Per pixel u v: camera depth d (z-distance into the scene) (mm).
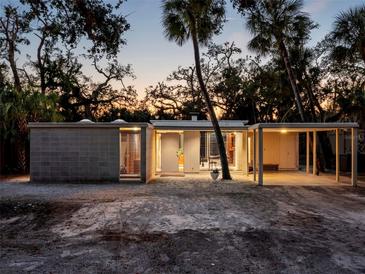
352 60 16562
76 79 27766
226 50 29859
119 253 5203
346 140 22672
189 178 15766
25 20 21000
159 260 4914
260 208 8648
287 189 12102
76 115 29469
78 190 11602
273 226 6840
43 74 25078
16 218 7480
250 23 16938
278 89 23656
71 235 6176
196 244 5652
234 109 30891
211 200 9766
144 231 6430
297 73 20406
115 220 7285
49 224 6965
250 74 28734
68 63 26250
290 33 17094
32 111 17656
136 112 31500
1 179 14906
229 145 20312
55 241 5809
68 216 7660
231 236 6125
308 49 20438
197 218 7500
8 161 17750
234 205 9023
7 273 4418
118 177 13844
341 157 19516
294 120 28500
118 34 9617
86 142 13859
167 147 17891
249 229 6605
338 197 10406
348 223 7105
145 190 11695
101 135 13875
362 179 15430
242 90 29438
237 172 18281
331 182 14055
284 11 16828
